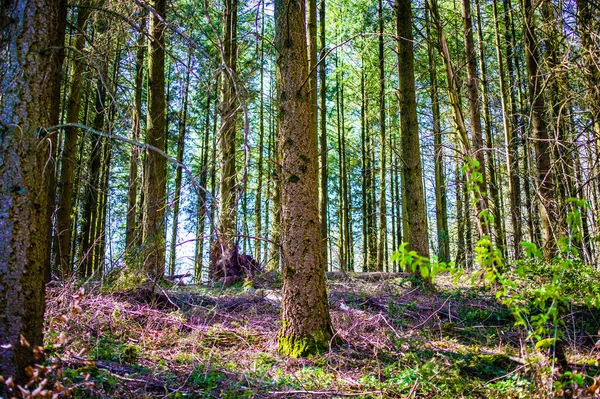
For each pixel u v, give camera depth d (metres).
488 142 14.81
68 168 9.08
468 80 10.59
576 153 7.25
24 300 3.23
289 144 5.75
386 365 5.18
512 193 11.74
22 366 3.17
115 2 6.20
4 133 3.24
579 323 6.27
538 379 3.84
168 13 7.98
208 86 5.45
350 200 25.58
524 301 7.14
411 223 9.62
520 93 13.31
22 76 3.30
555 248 8.23
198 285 9.96
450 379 4.67
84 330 5.27
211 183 16.02
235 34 11.54
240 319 6.83
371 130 22.61
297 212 5.66
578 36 6.67
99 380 3.96
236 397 4.09
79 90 8.91
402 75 9.97
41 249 3.41
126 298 6.80
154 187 8.36
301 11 5.97
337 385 4.59
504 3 14.17
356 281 11.07
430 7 10.33
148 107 9.04
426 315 7.61
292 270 5.61
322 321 5.58
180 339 5.62
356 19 16.11
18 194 3.24
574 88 7.08
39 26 3.41
